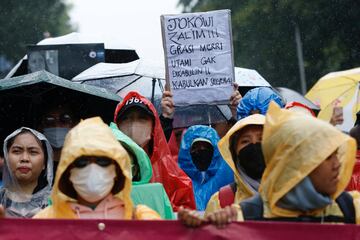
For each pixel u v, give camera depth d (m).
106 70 10.26
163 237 5.07
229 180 7.68
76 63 10.90
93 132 5.20
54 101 7.94
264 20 22.70
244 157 6.02
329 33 21.81
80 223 5.07
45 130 7.50
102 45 10.95
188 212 5.04
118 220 5.07
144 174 6.57
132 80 10.14
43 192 6.44
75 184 5.19
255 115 6.10
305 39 22.20
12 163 6.39
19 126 7.98
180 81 8.38
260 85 10.73
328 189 5.15
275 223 5.07
